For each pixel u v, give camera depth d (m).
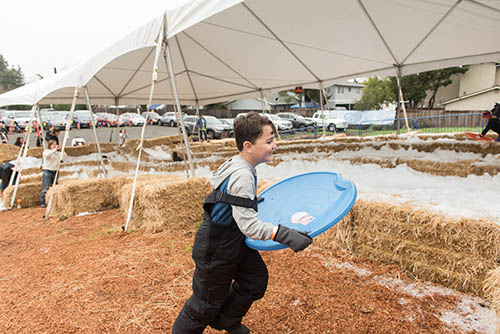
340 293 2.42
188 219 4.30
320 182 1.91
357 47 6.15
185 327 1.62
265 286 1.69
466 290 2.34
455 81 35.09
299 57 7.01
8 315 2.37
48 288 2.78
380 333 1.94
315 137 17.41
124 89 10.42
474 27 4.59
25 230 4.90
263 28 5.38
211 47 6.58
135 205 4.29
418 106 36.97
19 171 7.02
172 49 6.70
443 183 3.82
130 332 2.10
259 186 4.09
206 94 12.02
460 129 14.52
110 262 3.26
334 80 8.98
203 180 4.43
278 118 23.33
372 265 2.82
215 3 3.53
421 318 2.07
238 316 1.68
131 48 4.75
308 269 2.84
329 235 3.19
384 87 34.06
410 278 2.58
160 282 2.76
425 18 4.57
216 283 1.53
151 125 29.69
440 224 2.41
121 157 11.38
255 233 1.36
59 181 7.38
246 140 1.48
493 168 3.90
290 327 2.05
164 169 7.88
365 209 2.86
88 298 2.56
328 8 4.52
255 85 10.23
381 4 4.28
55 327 2.18
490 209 2.54
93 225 4.75
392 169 4.88
